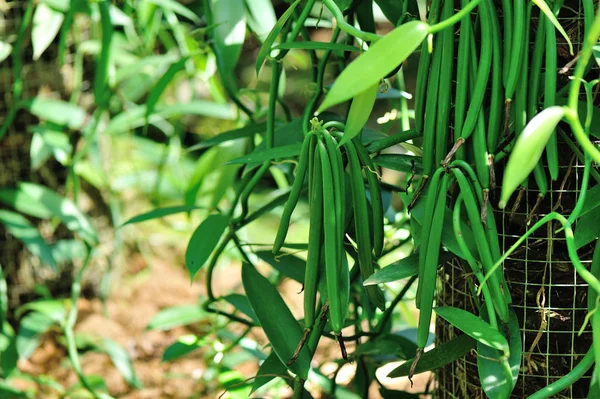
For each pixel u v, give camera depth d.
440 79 1.17
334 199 1.18
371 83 1.05
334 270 1.18
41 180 2.22
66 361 2.09
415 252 1.26
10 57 2.11
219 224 1.39
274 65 1.35
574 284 1.25
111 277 2.45
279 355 1.25
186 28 2.38
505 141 1.17
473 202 1.15
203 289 2.54
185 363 2.12
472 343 1.25
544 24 1.15
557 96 1.19
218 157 1.67
